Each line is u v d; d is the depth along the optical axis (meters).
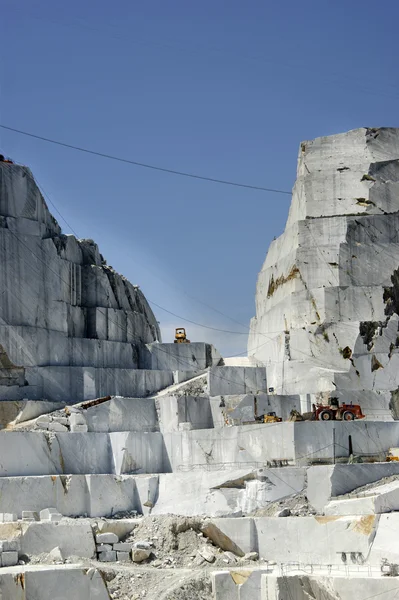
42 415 94.06
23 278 99.69
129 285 114.38
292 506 85.62
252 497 86.56
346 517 80.00
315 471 86.38
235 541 82.31
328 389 99.25
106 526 81.56
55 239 104.88
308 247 105.50
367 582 72.62
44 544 78.19
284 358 102.94
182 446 93.50
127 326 109.31
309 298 104.38
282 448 89.12
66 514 85.88
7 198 100.69
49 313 101.19
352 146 108.62
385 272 104.62
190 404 97.44
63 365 101.19
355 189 107.12
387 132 109.00
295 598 73.44
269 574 74.81
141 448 93.12
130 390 103.56
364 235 105.19
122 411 96.56
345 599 73.19
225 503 86.75
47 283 101.38
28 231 101.12
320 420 92.19
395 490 82.50
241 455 90.62
